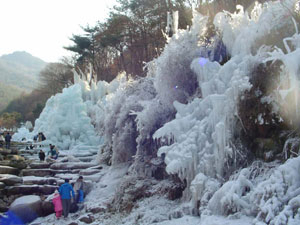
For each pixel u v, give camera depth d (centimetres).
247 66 765
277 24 814
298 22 801
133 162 1261
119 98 1453
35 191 1283
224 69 826
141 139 1127
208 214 656
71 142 2152
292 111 679
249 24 891
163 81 1033
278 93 682
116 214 990
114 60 4241
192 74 1027
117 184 1224
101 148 1669
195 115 864
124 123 1335
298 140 657
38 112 5728
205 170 762
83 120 2219
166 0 2727
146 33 3103
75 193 1188
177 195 896
